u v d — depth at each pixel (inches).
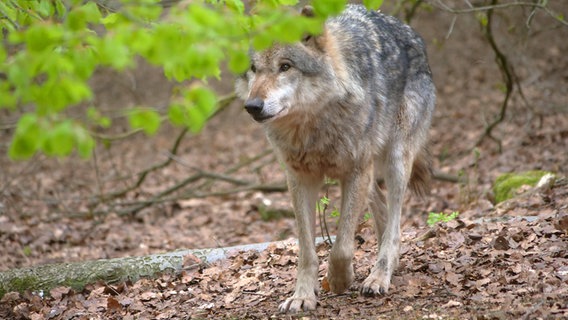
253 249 478.3
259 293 404.8
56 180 921.5
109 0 336.5
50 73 227.5
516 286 353.7
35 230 693.3
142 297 421.1
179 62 236.1
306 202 377.4
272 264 450.3
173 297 420.5
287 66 349.7
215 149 1088.8
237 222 711.1
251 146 1083.9
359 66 378.3
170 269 459.2
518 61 1064.8
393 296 371.6
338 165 372.2
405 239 474.3
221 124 1230.9
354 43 385.4
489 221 479.5
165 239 665.0
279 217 704.4
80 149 213.0
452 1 1152.8
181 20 221.5
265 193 817.5
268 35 232.8
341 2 259.4
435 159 845.8
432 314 331.3
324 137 364.8
